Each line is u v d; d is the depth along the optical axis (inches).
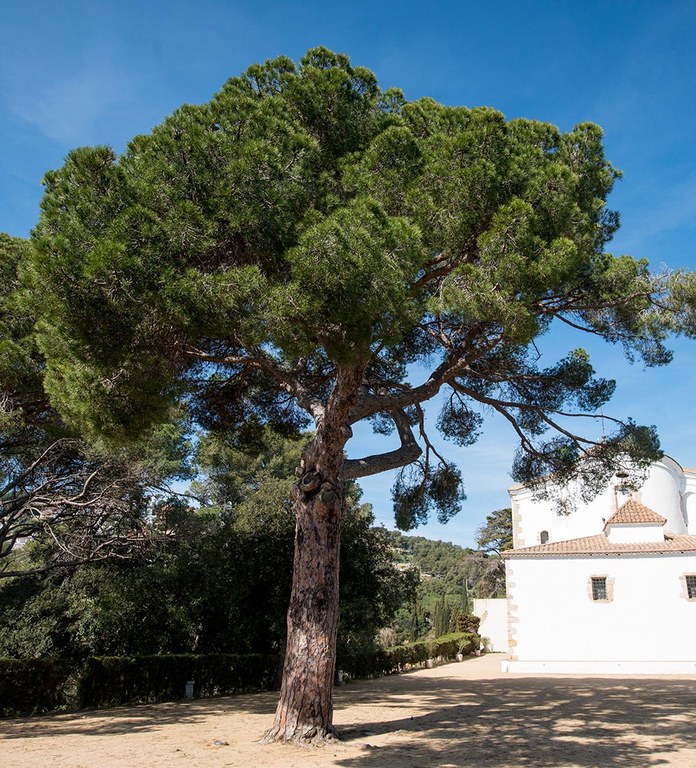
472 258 383.9
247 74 406.0
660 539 1006.4
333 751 339.3
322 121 397.7
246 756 328.5
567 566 984.3
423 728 427.8
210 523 1070.4
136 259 311.4
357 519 834.8
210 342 463.5
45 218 342.3
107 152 334.0
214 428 567.8
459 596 2647.6
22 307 384.8
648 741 374.9
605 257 455.5
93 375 378.6
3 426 489.1
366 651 936.3
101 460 732.7
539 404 543.8
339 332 325.7
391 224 315.9
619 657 928.3
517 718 475.8
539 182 355.3
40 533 779.4
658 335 434.6
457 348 443.8
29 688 556.1
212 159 338.6
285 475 1617.9
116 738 400.5
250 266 323.3
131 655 711.1
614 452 523.5
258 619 781.9
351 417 411.5
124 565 829.8
